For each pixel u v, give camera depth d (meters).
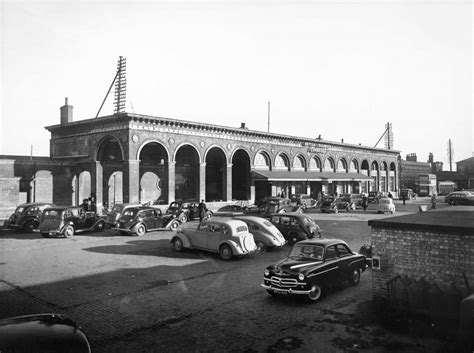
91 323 7.47
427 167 68.69
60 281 10.62
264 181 38.03
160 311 8.16
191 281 10.65
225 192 33.19
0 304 8.64
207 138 31.47
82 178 30.23
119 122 26.44
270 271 8.95
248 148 35.50
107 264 12.78
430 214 9.92
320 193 39.31
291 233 16.53
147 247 16.00
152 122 27.33
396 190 60.09
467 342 5.66
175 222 21.31
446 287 7.32
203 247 14.19
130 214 19.44
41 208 21.28
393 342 6.37
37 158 29.33
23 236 19.11
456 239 7.24
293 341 6.51
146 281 10.63
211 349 6.26
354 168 52.34
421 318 7.32
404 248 7.88
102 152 28.75
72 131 30.12
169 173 28.45
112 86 29.70
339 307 8.26
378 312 7.80
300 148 41.81
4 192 26.03
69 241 17.52
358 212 32.31
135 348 6.31
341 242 10.05
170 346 6.39
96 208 27.36
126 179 25.97
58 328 4.89
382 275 8.15
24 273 11.52
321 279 8.80
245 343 6.47
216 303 8.70
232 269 12.13
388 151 57.78
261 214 27.03
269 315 7.85
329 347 6.24
